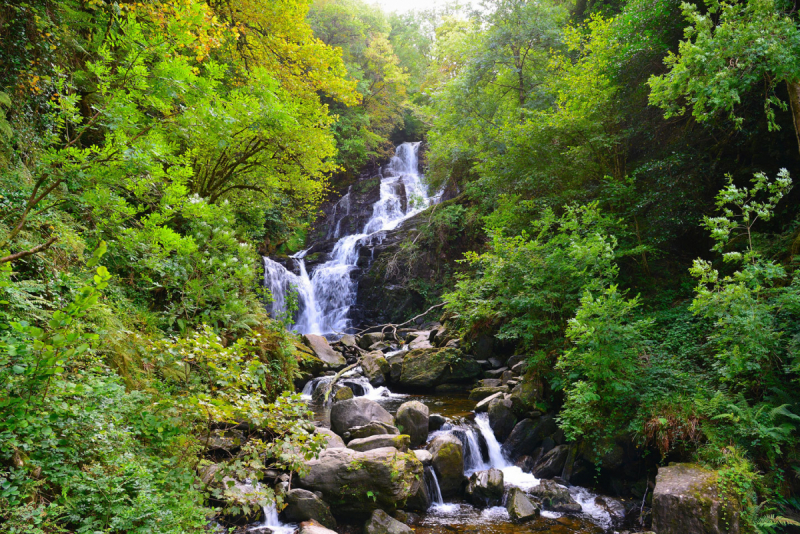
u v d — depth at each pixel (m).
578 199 11.51
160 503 3.17
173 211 6.48
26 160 5.07
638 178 11.07
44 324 3.64
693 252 11.12
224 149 8.73
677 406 6.61
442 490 7.02
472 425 8.55
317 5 29.92
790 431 5.73
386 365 12.12
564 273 9.10
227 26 8.56
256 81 9.00
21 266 4.16
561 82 13.80
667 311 9.22
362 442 7.15
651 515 5.91
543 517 6.42
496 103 18.94
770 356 6.27
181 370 5.04
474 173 20.02
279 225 20.50
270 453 4.28
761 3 6.34
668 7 9.80
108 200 5.11
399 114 32.62
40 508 2.49
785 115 9.23
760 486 5.45
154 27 6.23
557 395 8.63
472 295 11.28
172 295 7.17
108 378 3.63
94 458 3.18
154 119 5.66
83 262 4.99
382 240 21.66
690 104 9.98
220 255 7.54
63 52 6.09
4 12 4.89
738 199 6.50
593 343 7.21
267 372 7.75
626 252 9.70
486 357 12.11
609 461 6.91
